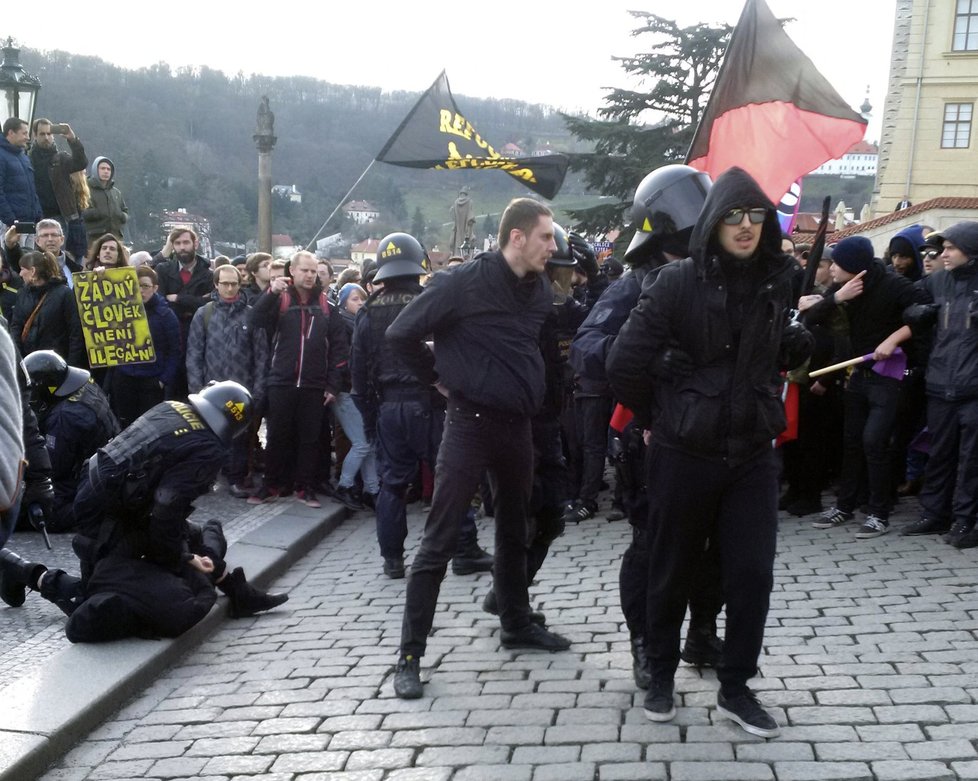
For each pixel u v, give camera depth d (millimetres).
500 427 4133
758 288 3396
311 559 6629
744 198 3295
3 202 9852
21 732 3682
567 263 5414
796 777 3191
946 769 3184
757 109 5551
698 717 3676
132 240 26375
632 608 3945
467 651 4582
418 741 3633
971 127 32625
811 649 4328
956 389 5871
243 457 7961
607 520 7129
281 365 7574
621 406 3965
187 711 4086
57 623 5035
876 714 3619
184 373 8688
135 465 4645
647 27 28250
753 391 3396
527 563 4859
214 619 5160
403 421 5785
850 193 59906
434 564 4164
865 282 6254
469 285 4055
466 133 8406
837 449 7367
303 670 4469
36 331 8016
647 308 3455
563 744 3531
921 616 4684
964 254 5891
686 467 3443
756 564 3434
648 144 28062
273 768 3514
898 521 6512
